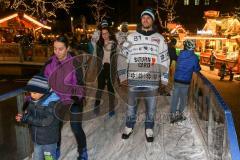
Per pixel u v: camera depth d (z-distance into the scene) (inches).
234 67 1035.9
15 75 880.3
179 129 230.1
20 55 883.4
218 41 1280.8
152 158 183.5
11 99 179.2
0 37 1197.7
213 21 1294.3
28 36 950.4
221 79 949.8
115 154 191.2
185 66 243.0
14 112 182.2
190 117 261.3
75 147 202.8
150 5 2260.1
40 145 147.9
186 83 244.7
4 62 885.2
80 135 169.2
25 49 881.5
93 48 255.8
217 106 151.6
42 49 877.8
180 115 245.9
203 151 190.9
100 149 198.7
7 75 882.1
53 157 149.2
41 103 141.9
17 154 185.5
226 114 129.6
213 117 163.8
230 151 110.7
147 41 182.9
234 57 1078.4
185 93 247.1
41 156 149.8
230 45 1190.3
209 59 1211.2
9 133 176.2
